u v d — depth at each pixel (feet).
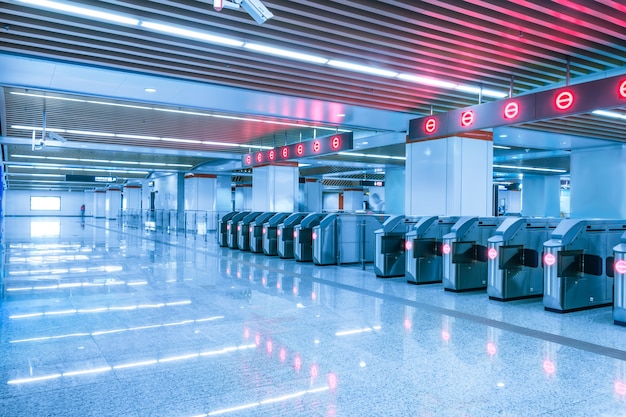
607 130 36.86
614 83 18.24
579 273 20.35
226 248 47.67
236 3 14.15
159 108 31.83
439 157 32.35
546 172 77.61
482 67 22.26
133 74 22.52
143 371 12.22
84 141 48.57
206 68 22.86
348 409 10.02
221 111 30.81
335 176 103.71
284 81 25.22
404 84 25.12
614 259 17.95
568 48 20.36
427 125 26.48
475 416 9.73
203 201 77.25
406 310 19.70
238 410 9.93
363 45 19.84
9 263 33.91
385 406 10.18
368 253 36.73
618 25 17.97
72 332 15.88
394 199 78.38
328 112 30.58
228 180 84.38
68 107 31.99
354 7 16.56
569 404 10.34
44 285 24.95
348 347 14.39
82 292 23.04
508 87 25.79
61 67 21.30
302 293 23.27
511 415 9.78
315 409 10.00
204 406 10.12
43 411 9.84
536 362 13.15
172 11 16.56
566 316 19.08
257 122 37.17
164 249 45.88
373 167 76.54
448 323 17.53
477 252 24.57
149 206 104.27
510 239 22.25
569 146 44.78
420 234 26.73
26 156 63.93
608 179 43.83
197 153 55.62
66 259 36.68
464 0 15.76
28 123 38.06
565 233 19.84
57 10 16.05
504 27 18.21
